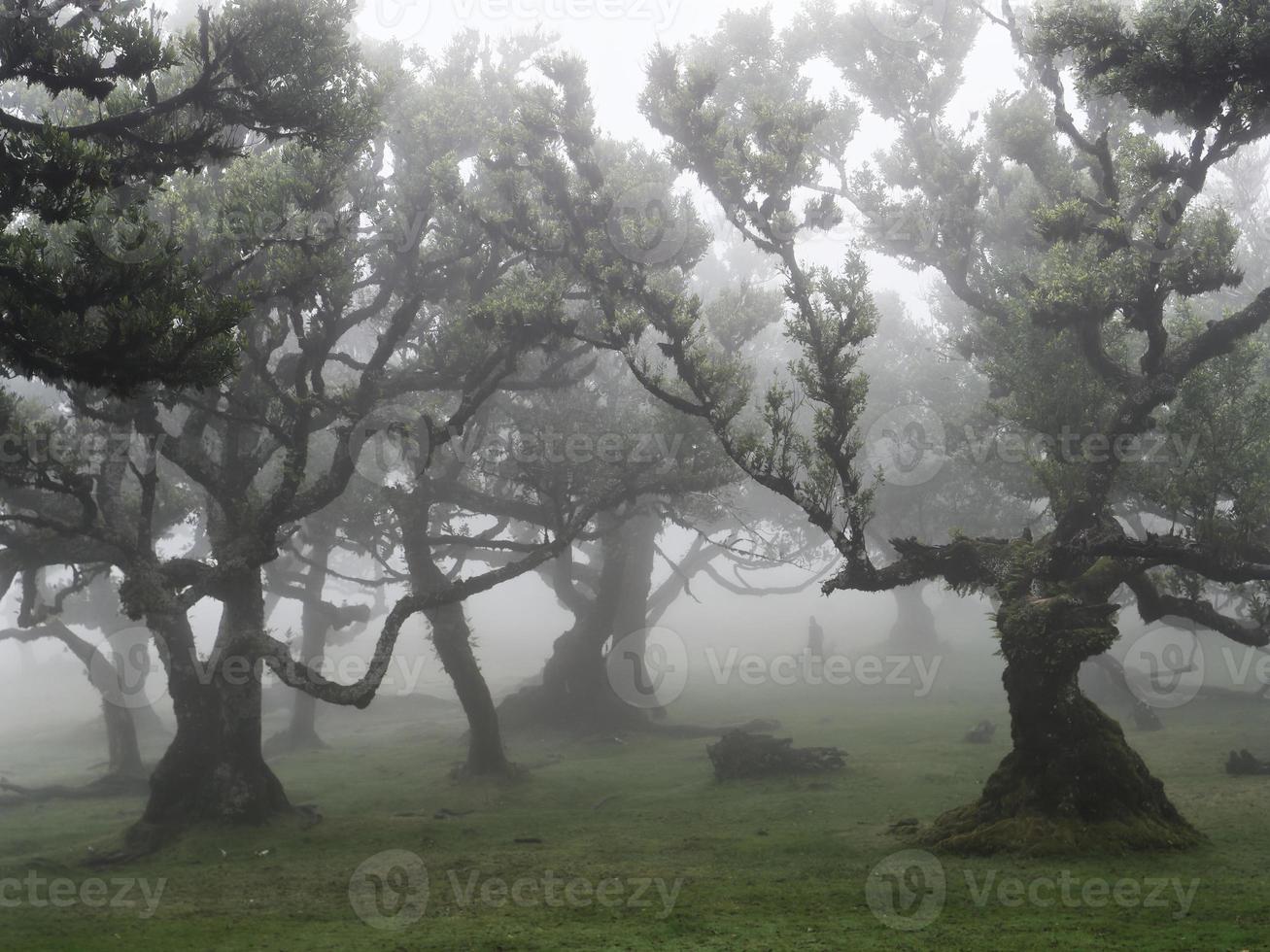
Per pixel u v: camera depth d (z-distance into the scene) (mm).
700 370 19516
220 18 15281
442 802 23625
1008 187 25203
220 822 20438
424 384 23703
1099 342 18812
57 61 13570
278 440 21781
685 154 20672
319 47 15945
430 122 23484
